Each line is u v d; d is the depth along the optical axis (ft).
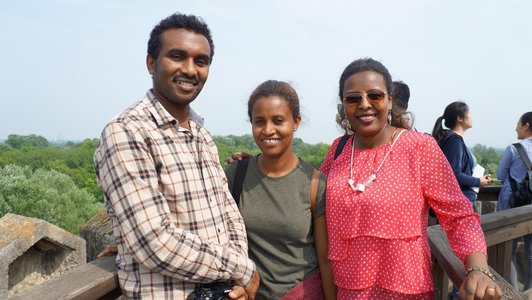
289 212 6.41
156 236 4.66
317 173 6.65
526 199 12.64
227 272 5.15
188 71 5.40
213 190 5.54
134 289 4.97
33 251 12.36
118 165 4.77
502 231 9.53
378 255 5.70
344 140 6.92
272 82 6.67
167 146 5.14
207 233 5.22
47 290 4.65
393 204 5.56
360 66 6.06
